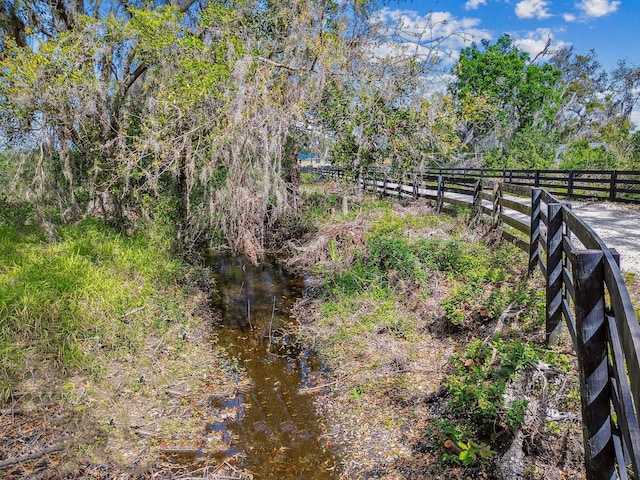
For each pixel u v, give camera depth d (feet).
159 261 28.32
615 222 31.09
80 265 23.43
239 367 19.34
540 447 10.78
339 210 41.14
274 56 34.86
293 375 18.60
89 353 17.71
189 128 29.86
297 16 32.42
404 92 33.09
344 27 32.14
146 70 34.58
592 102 119.65
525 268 20.86
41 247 27.14
